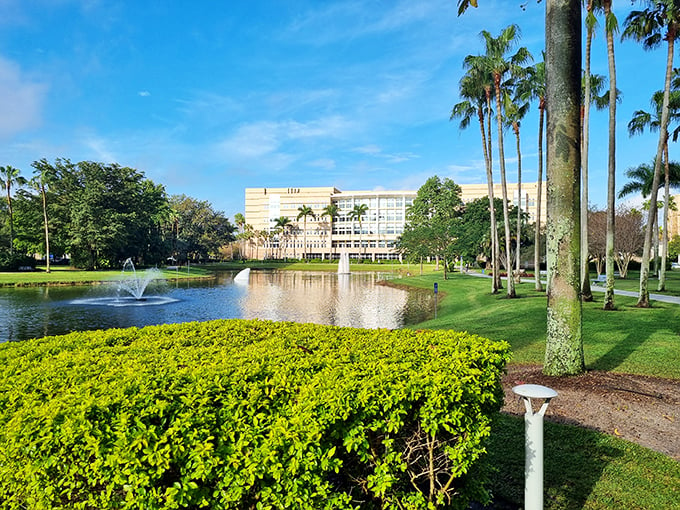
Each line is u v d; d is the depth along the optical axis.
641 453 4.39
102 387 2.33
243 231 114.56
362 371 2.78
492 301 21.83
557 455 4.41
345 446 2.36
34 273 45.56
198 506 2.21
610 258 15.11
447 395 2.62
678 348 8.97
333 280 50.41
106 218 53.44
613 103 15.65
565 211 6.92
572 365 6.96
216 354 3.38
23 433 2.01
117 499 2.13
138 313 22.30
